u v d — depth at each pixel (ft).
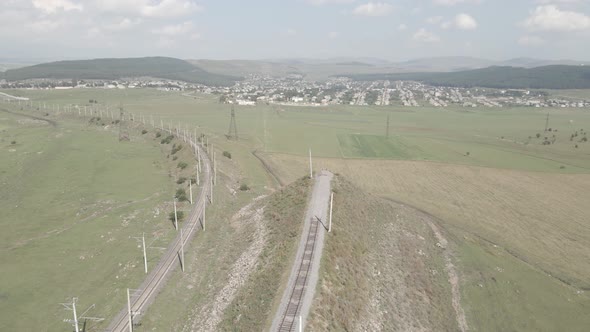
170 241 257.14
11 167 449.89
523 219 341.00
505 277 252.21
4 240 268.41
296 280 182.29
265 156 525.75
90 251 250.78
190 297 204.64
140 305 192.85
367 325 177.88
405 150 595.06
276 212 279.08
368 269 221.46
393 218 301.84
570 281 250.57
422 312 210.59
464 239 297.53
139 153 510.58
